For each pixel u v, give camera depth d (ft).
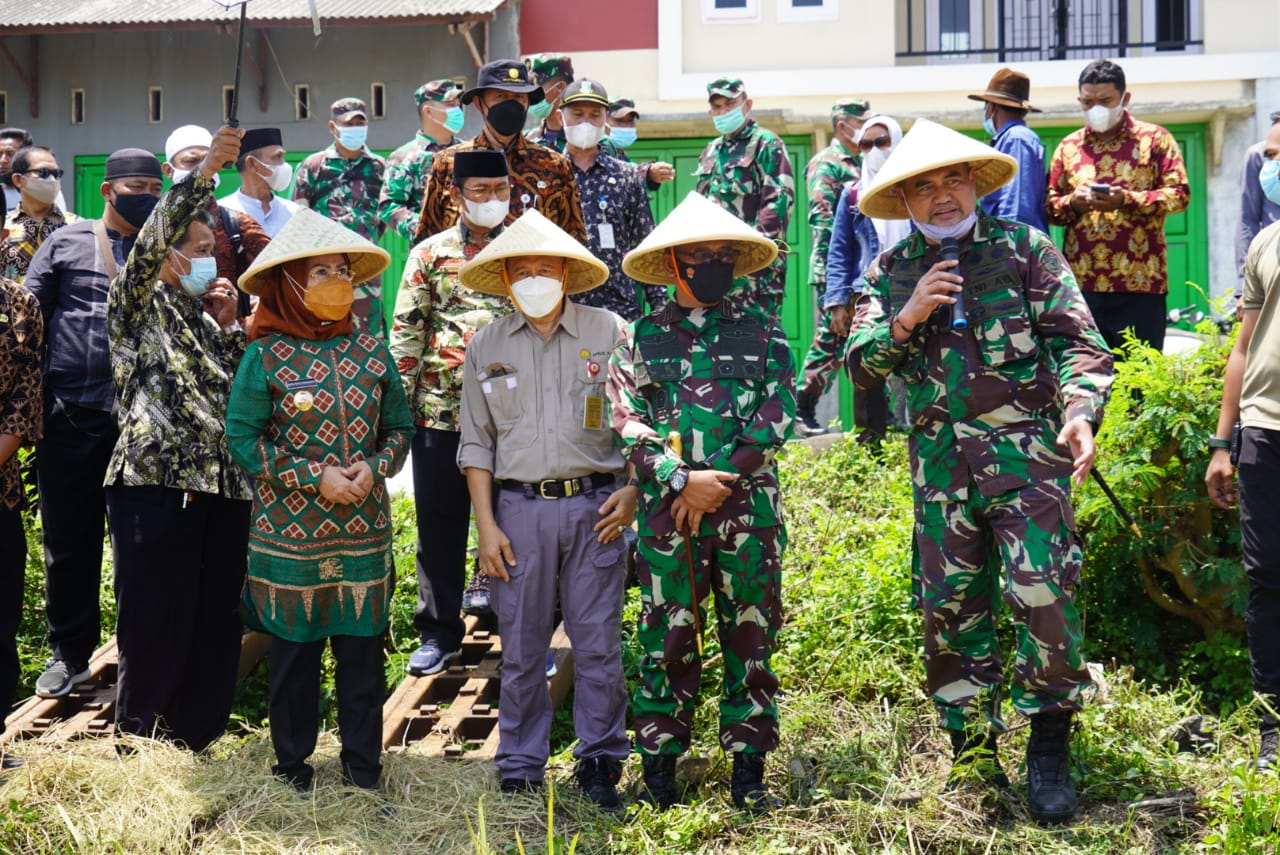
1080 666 15.21
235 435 15.56
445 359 19.03
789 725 17.89
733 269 15.87
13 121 41.78
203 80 41.01
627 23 39.88
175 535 17.06
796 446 27.73
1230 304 24.45
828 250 29.32
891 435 28.35
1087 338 15.20
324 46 40.45
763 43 39.70
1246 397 16.56
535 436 16.19
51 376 18.70
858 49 39.45
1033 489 15.31
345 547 15.80
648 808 15.72
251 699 20.42
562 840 15.26
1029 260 15.57
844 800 16.07
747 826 15.57
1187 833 15.37
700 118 39.19
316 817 15.34
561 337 16.47
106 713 18.62
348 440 15.89
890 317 16.11
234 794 15.70
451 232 19.24
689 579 15.85
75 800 15.65
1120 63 38.83
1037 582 15.03
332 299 15.80
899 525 22.45
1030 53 40.55
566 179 20.11
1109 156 25.12
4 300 16.28
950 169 15.48
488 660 19.89
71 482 18.80
